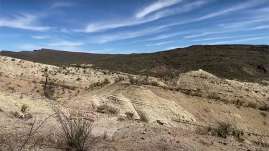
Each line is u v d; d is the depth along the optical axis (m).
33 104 18.50
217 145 12.97
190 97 40.47
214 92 54.84
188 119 33.88
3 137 9.98
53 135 10.97
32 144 9.75
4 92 20.81
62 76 59.03
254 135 30.55
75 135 10.23
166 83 58.56
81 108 22.00
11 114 14.98
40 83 49.34
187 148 11.44
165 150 10.88
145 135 12.70
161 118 31.11
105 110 24.39
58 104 20.70
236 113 40.06
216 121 36.09
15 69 55.97
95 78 62.03
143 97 34.38
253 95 56.59
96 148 10.23
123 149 10.48
